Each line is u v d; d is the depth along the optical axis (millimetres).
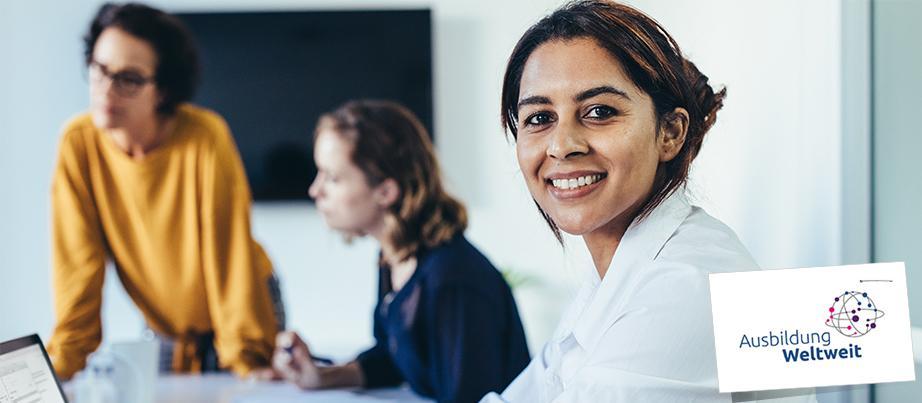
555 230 1112
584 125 965
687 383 902
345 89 3664
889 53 1517
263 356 2297
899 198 1498
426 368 1847
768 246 1762
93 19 2352
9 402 1120
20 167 3699
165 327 2396
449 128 3678
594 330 1022
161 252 2357
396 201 1936
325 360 2146
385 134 1953
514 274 3637
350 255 3715
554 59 973
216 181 2352
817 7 1608
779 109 1694
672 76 970
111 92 2287
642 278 959
